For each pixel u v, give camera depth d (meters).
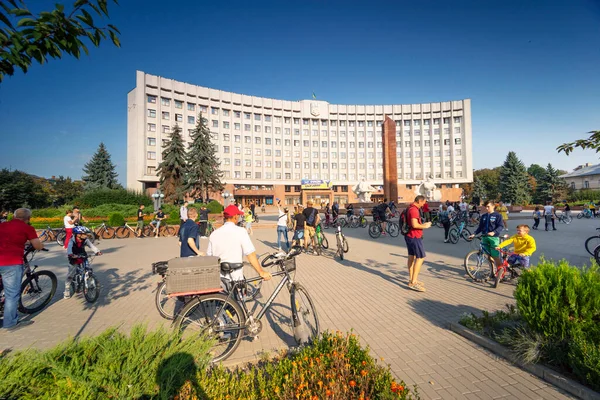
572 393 2.63
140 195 33.03
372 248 11.57
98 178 54.19
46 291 5.61
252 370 2.44
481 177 81.06
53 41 2.02
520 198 55.31
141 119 56.25
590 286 3.07
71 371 2.07
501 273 6.05
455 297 5.47
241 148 68.00
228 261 3.87
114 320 4.79
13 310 4.52
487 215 6.51
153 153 57.69
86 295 5.68
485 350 3.46
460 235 13.50
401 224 6.18
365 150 77.19
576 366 2.74
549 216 17.06
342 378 2.20
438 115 76.38
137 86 56.31
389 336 3.89
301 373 2.26
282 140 72.38
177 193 37.81
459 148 75.12
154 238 17.45
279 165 72.12
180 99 61.47
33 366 2.04
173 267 3.19
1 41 1.87
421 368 3.10
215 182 40.69
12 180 41.44
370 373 2.29
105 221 20.59
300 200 66.50
